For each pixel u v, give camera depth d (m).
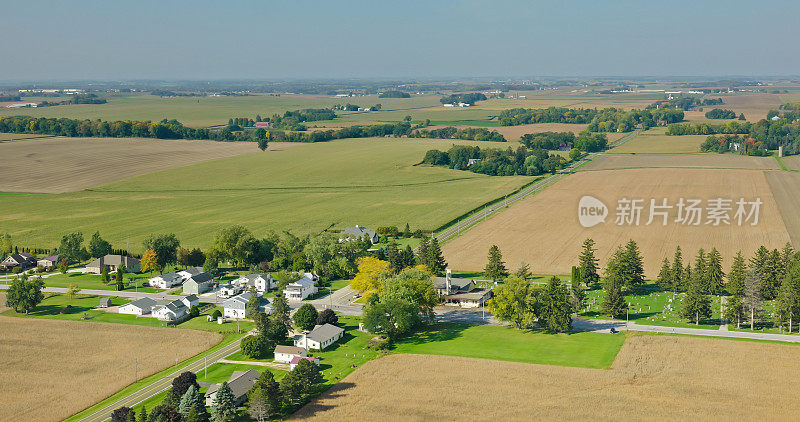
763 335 130.50
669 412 98.56
